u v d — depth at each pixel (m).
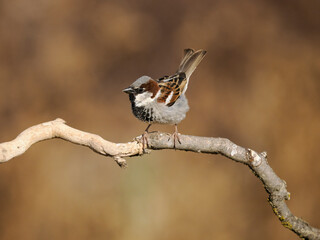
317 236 5.82
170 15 16.34
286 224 5.79
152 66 15.15
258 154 5.72
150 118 7.42
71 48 15.29
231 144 5.80
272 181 5.70
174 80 7.87
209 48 15.39
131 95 7.31
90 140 5.75
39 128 5.53
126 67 15.09
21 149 5.37
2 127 13.24
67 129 5.65
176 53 15.41
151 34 15.84
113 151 5.78
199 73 14.66
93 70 14.92
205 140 5.86
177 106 7.64
